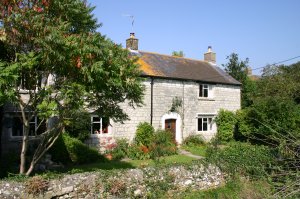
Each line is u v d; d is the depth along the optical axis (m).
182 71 22.47
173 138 20.56
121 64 9.29
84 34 8.85
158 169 9.78
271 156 10.45
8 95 7.90
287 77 24.11
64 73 9.09
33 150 14.72
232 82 25.20
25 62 8.36
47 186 7.98
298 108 20.08
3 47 9.63
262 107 20.14
